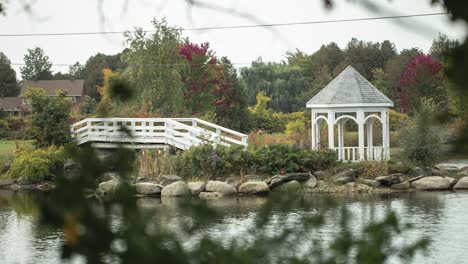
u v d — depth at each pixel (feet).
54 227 4.15
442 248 40.45
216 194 77.56
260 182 79.05
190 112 118.83
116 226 4.38
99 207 4.33
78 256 4.18
